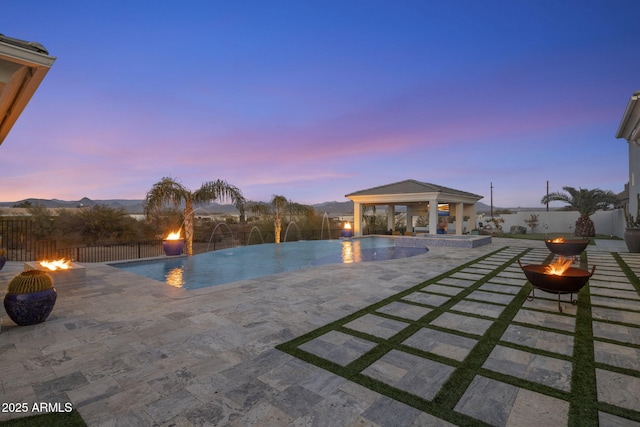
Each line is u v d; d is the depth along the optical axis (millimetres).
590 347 3277
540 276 4684
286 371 2783
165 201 12578
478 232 21078
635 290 5840
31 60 2824
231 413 2148
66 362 2990
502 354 3123
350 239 19266
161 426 2010
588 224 20281
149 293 5828
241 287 6266
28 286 4059
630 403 2238
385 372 2754
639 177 13664
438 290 5988
